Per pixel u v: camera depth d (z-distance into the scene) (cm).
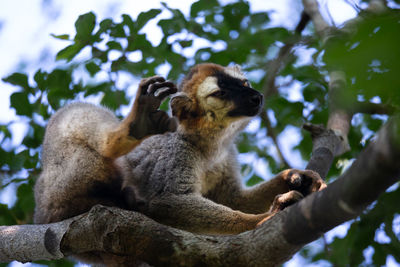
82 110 1023
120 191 988
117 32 1356
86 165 951
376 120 1374
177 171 1135
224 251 742
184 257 760
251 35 1453
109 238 795
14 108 1280
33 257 866
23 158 1198
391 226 1146
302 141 1463
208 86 1191
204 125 1184
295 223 661
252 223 959
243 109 1176
